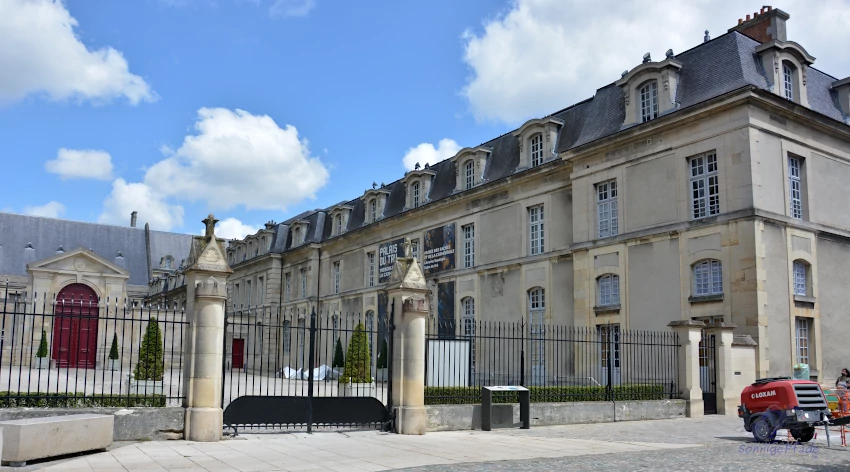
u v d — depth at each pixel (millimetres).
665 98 23312
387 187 43125
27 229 74062
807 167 22266
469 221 33562
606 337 24594
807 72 23812
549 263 28219
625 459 10797
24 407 11891
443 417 15211
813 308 21500
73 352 42062
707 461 10531
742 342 19641
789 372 20141
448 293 34562
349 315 44219
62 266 46156
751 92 20406
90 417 10984
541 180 29078
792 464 10172
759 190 20453
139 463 10070
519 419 16062
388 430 14508
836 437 14297
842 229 23094
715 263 21203
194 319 12961
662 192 23031
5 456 9633
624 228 24281
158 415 12516
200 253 13148
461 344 17375
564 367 26422
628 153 24422
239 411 13383
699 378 19203
